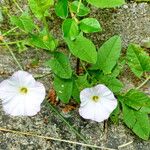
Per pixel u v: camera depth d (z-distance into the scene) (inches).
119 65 4.5
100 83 4.4
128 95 4.4
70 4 4.6
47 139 4.3
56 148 4.3
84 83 4.4
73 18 4.5
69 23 4.4
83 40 4.3
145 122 4.3
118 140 4.4
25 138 4.3
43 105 4.5
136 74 4.6
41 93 4.2
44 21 4.4
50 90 4.6
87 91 4.2
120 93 4.5
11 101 4.2
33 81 4.2
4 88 4.2
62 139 4.3
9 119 4.4
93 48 4.3
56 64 4.4
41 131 4.4
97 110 4.2
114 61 4.5
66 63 4.4
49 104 4.5
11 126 4.4
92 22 4.5
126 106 4.4
